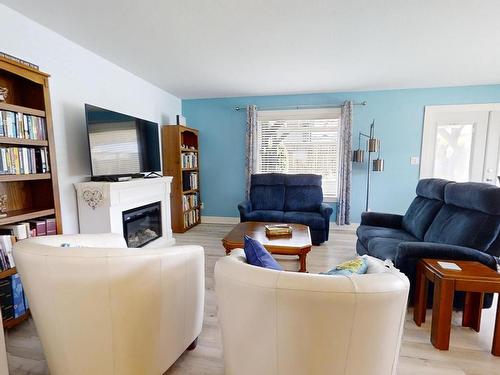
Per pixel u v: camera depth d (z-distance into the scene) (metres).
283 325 0.82
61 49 2.48
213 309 2.11
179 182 4.29
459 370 1.48
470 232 2.02
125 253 1.14
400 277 0.88
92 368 1.20
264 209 4.21
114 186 2.65
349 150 4.38
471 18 2.17
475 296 1.82
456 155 4.20
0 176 1.74
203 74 3.58
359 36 2.49
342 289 0.77
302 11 2.07
